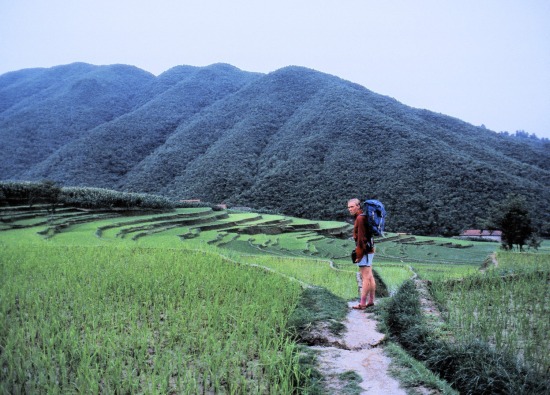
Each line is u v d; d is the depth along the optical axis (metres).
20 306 7.11
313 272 15.66
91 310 7.22
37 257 12.70
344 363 5.55
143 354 5.41
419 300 8.05
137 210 53.34
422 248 63.66
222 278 9.73
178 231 41.09
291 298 8.32
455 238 81.94
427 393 4.65
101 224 38.56
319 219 97.62
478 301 8.35
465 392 4.91
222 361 5.51
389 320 7.13
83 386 4.67
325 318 7.23
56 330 6.19
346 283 13.17
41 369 5.02
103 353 5.48
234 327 6.63
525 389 4.67
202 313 7.38
